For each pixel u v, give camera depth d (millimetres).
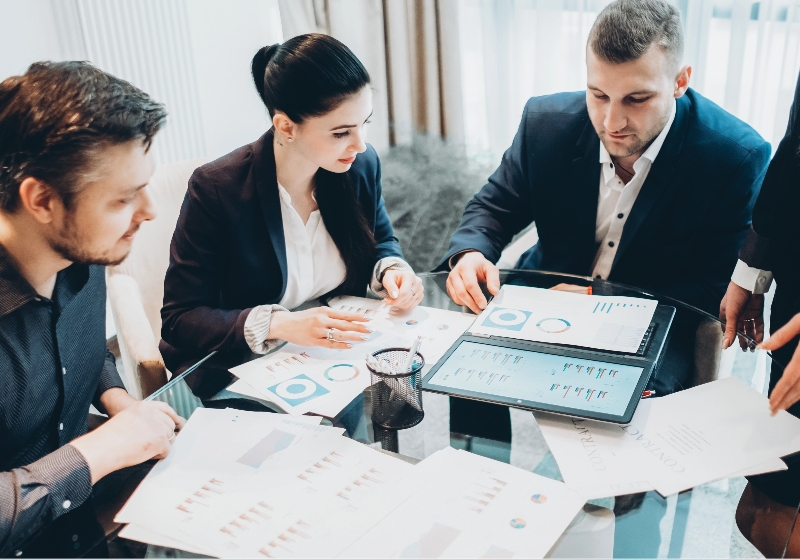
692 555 721
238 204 1289
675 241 1559
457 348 1100
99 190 830
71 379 1054
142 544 756
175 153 2621
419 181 2645
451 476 831
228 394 1037
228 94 2828
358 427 943
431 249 2750
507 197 1738
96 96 808
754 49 1969
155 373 1353
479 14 2400
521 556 707
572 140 1600
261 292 1380
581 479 819
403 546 723
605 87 1312
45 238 880
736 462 841
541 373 1007
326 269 1430
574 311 1212
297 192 1354
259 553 726
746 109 2037
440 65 2455
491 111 2459
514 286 1351
